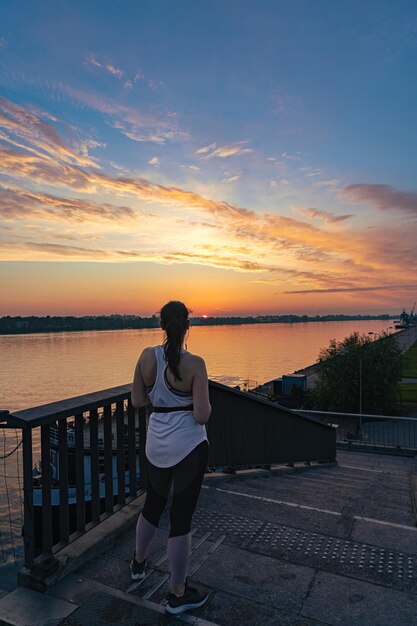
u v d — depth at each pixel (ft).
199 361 7.41
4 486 58.70
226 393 19.24
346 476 24.94
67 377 359.46
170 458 7.55
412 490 17.49
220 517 12.23
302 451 30.68
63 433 9.04
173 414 7.57
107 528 10.05
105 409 10.42
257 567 9.27
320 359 142.41
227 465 19.43
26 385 311.68
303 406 142.10
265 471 21.33
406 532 11.41
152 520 8.09
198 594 7.71
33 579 8.09
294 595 8.18
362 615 7.57
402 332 650.02
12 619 7.21
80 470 9.55
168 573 8.80
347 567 9.33
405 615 7.59
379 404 130.00
